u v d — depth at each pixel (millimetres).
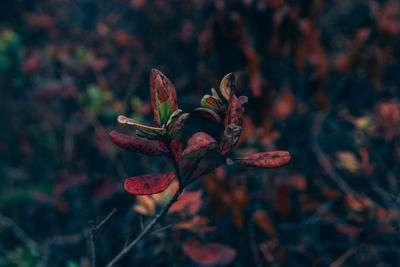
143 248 789
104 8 1660
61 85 1112
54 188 1080
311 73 1032
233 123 451
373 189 909
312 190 1035
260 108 929
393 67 1109
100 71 1240
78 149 1157
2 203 1157
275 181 903
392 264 1028
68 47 1395
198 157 446
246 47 914
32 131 1324
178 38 1342
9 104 1372
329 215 955
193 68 1218
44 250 1032
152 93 445
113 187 917
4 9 1338
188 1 1424
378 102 1027
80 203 1054
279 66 1057
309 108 1106
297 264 948
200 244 618
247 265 856
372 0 1099
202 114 459
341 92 1111
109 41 1460
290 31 936
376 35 998
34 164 1291
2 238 1121
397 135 895
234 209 808
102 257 894
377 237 1014
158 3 1444
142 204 594
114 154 1055
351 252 846
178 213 597
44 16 1413
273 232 817
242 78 957
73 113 1235
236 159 453
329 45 1182
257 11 950
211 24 952
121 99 1282
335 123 1151
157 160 1059
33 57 1241
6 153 1337
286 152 454
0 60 1030
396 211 799
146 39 1416
